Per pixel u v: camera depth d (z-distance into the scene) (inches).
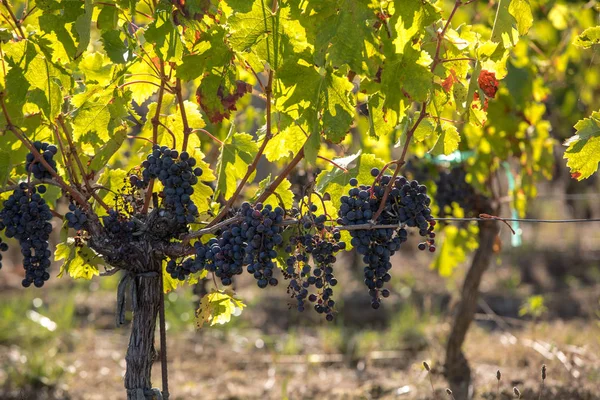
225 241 264.5
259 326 781.3
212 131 437.4
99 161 285.0
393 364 645.9
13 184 292.0
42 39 267.4
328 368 646.5
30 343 676.7
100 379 601.9
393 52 257.4
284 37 259.3
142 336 284.5
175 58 262.7
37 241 272.7
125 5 267.3
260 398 551.8
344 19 249.3
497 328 762.8
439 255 554.9
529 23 269.3
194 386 577.9
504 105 492.4
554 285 958.4
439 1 313.1
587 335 646.5
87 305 823.1
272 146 306.2
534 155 512.1
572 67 589.6
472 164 499.5
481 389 516.1
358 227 258.5
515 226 531.8
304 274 264.8
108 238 278.2
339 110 261.9
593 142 306.2
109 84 282.7
